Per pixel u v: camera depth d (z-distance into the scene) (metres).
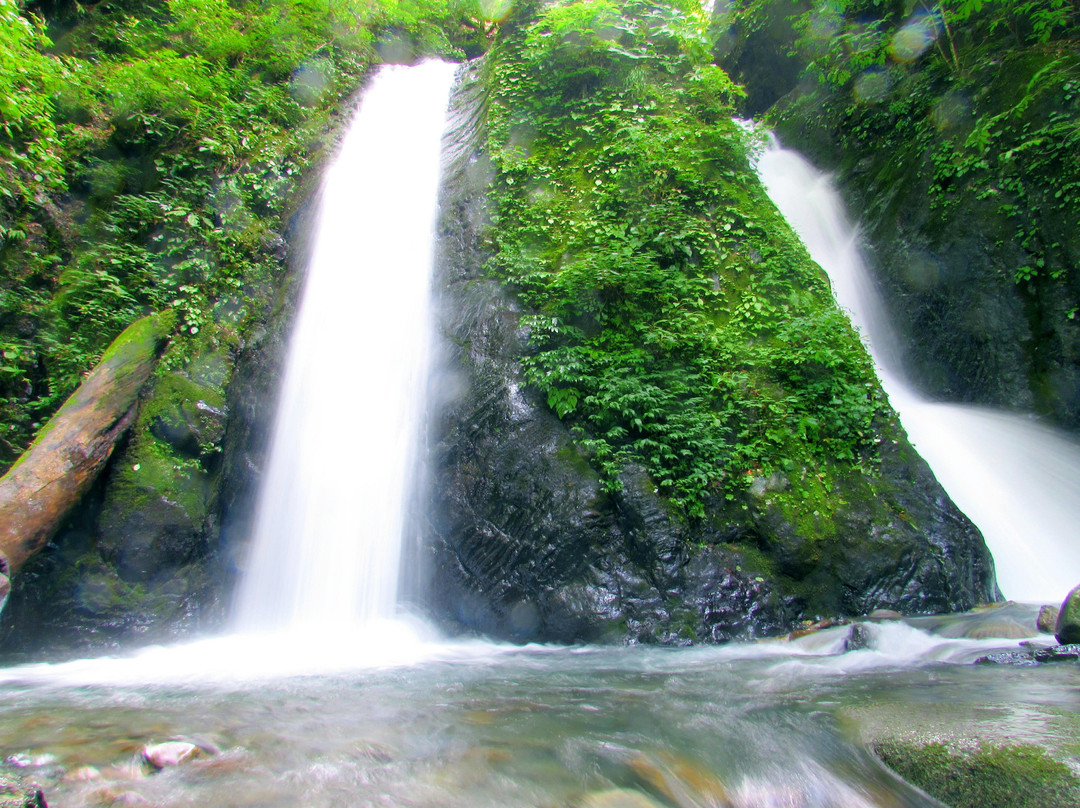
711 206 9.45
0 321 8.88
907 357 11.29
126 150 10.97
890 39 13.13
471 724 3.69
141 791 2.74
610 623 6.46
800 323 8.29
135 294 9.56
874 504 7.12
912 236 11.28
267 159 11.27
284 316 9.58
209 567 7.95
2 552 6.24
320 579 7.83
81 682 5.31
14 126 9.88
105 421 7.63
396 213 10.21
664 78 11.12
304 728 3.64
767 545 6.85
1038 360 9.61
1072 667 4.35
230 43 13.20
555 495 7.02
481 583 7.09
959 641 5.48
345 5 15.16
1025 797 2.50
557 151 10.20
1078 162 9.18
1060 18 10.52
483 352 8.08
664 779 2.91
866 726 3.36
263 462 8.65
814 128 14.84
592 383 7.54
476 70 13.34
